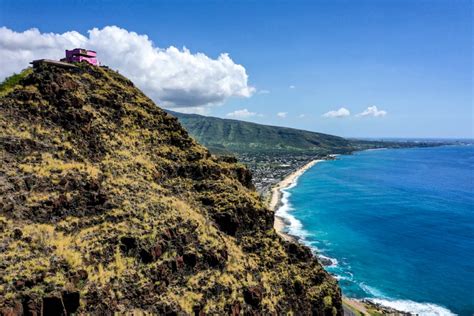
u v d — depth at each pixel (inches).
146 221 1964.8
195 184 2723.9
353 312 3341.5
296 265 2780.5
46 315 1390.3
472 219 6781.5
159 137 2837.1
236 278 2124.8
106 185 2044.8
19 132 1941.4
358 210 7637.8
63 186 1841.8
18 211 1626.5
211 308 1875.0
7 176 1711.4
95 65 2915.8
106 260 1676.9
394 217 7012.8
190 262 1989.4
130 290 1654.8
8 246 1476.4
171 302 1745.8
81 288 1514.5
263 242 2647.6
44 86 2220.7
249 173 3435.0
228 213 2536.9
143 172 2399.1
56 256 1542.8
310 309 2546.8
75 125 2233.0
